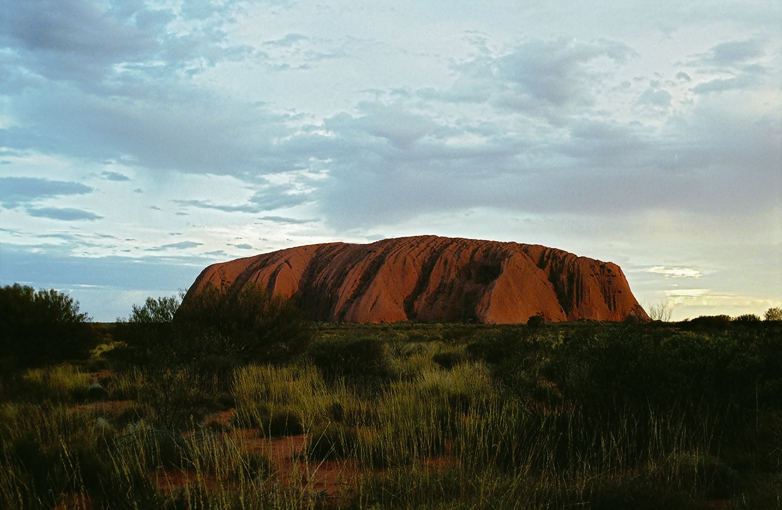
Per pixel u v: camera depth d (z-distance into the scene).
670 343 8.49
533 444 6.50
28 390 8.88
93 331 17.94
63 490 5.31
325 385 12.38
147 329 13.46
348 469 6.42
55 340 15.46
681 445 6.16
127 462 5.94
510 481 5.24
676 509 4.85
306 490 5.24
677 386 6.98
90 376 16.16
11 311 14.62
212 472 6.28
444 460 6.52
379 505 4.76
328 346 14.15
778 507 4.49
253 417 9.28
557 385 7.84
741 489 5.32
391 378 13.73
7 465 5.45
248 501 4.75
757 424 7.07
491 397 9.23
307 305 150.25
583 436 6.72
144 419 8.20
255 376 12.73
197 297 17.61
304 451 6.96
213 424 9.02
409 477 5.38
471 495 4.98
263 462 6.27
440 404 9.22
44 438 7.05
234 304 17.39
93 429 7.28
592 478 5.43
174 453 6.74
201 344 13.90
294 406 9.55
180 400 9.15
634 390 7.02
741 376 7.41
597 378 7.29
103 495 5.10
